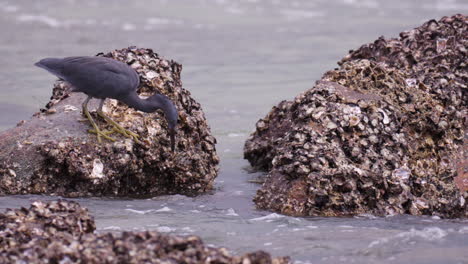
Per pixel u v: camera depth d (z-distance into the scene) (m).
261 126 26.78
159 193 23.30
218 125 32.03
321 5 72.94
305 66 45.06
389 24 62.66
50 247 14.15
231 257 14.04
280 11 69.06
